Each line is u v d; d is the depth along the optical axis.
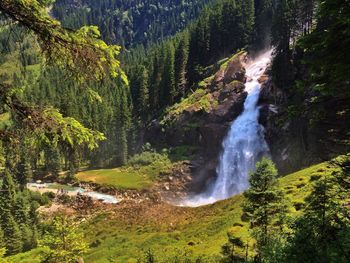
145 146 113.12
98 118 112.75
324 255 10.52
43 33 7.61
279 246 14.33
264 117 88.56
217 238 44.03
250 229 38.34
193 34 129.88
